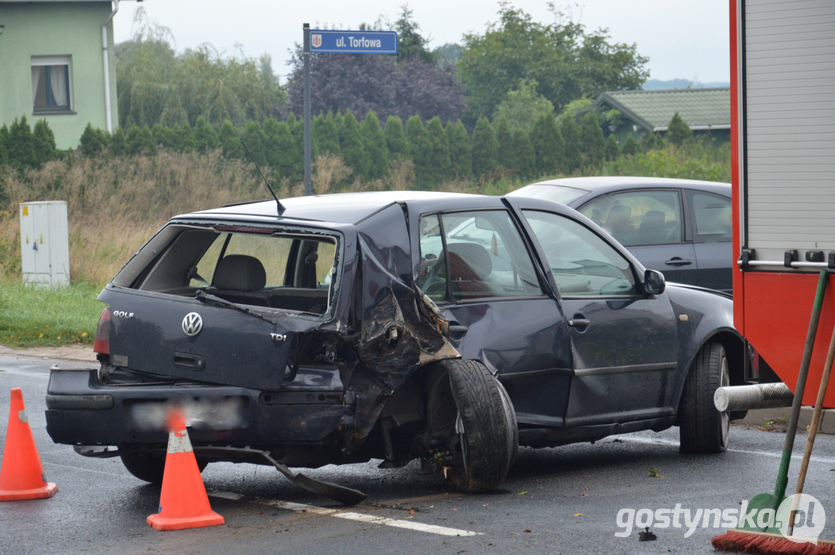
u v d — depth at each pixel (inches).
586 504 446.3
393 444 470.9
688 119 3843.5
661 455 570.6
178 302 450.6
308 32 1204.5
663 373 544.7
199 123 2142.0
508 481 498.6
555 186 919.0
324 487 433.7
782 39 378.0
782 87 379.2
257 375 422.6
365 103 4005.9
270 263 535.8
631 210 888.3
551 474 517.3
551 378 494.6
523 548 374.9
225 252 526.9
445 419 460.1
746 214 391.2
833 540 365.4
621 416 526.6
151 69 3319.4
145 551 379.6
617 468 532.7
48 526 421.4
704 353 564.1
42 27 2420.0
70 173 1775.3
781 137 380.8
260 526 414.3
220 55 3572.8
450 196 492.4
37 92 2447.1
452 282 470.9
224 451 431.2
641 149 2800.2
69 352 1009.5
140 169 1868.8
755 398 390.0
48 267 1357.0
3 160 1871.3
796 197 378.3
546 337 490.0
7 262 1430.9
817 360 374.9
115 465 555.5
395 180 2274.9
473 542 383.6
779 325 385.4
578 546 377.1
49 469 542.9
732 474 512.7
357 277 434.9
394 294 436.8
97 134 1991.9
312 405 421.1
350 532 400.8
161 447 443.5
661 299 550.9
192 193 1856.5
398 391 453.1
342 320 422.9
